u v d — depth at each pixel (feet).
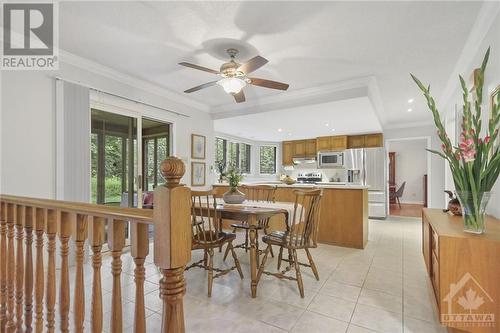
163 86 13.28
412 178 31.09
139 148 12.72
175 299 2.85
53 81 9.36
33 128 8.85
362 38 8.43
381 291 7.64
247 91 13.80
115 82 11.57
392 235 14.64
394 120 20.02
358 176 20.81
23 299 4.86
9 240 5.01
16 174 8.46
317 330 5.81
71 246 9.26
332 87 12.70
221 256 11.01
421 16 7.25
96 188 11.22
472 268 4.93
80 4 6.93
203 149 16.53
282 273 7.93
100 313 3.54
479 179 5.38
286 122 17.76
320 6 6.86
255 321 6.16
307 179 24.41
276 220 13.37
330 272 9.11
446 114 14.99
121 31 8.23
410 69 10.78
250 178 26.02
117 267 3.33
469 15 7.16
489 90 7.30
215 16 7.35
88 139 10.19
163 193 2.81
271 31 8.06
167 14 7.30
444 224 6.31
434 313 6.46
